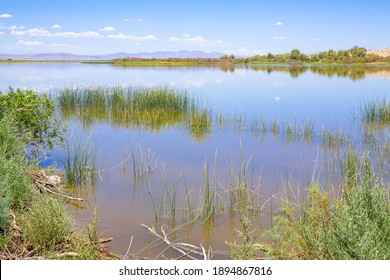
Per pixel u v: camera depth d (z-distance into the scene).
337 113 16.56
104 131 13.29
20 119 9.30
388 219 4.07
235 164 9.55
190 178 8.57
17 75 38.41
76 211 6.93
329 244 4.08
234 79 34.62
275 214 6.70
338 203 4.55
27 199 6.25
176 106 17.03
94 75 38.50
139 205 7.20
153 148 11.09
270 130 13.35
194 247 5.68
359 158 9.09
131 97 18.05
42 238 5.20
